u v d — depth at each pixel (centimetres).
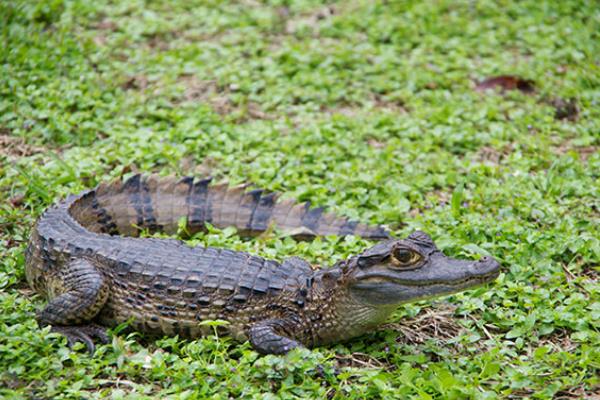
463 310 781
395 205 961
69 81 1170
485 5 1498
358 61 1306
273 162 1034
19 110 1102
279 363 661
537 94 1248
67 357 674
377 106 1209
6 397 629
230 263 759
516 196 966
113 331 725
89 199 887
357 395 654
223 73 1240
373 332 754
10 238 870
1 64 1195
